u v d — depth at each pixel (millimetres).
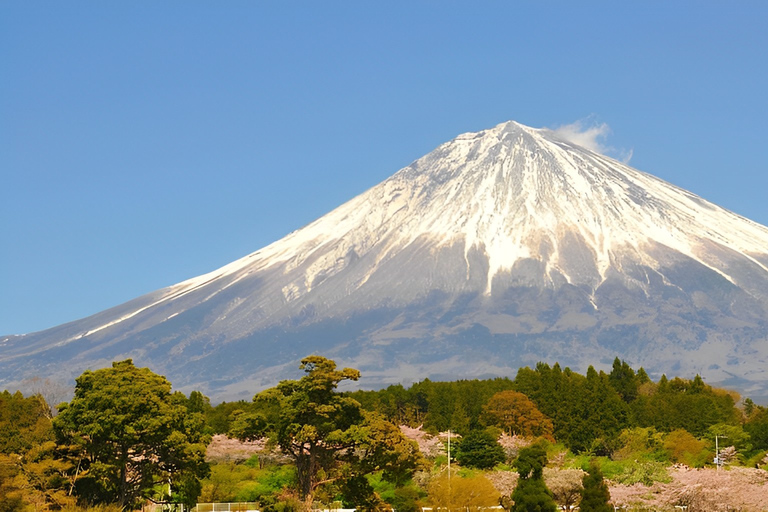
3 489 63500
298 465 77938
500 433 124188
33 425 74250
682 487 78625
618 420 131750
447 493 82125
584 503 70250
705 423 130500
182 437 72250
